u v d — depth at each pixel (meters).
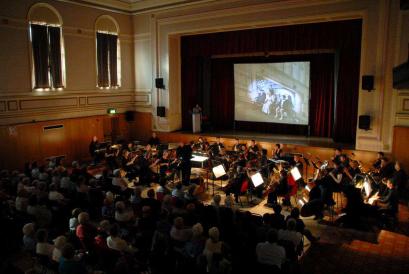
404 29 10.66
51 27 13.38
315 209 8.40
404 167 10.97
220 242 5.52
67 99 14.15
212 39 15.36
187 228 6.12
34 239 6.27
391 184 8.30
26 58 12.64
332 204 8.79
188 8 14.80
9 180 8.88
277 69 15.49
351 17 11.73
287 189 9.46
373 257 6.48
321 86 14.72
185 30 15.02
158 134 16.41
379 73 11.20
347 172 9.48
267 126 16.11
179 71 16.50
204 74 17.75
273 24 13.05
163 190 8.58
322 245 7.08
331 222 8.62
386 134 11.30
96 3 14.84
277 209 6.84
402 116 10.95
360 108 11.64
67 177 8.74
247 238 5.98
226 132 16.08
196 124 15.84
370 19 11.16
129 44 16.70
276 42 13.73
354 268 6.01
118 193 8.97
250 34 14.30
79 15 14.33
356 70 13.11
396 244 7.16
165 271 5.34
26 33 12.56
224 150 12.51
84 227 6.18
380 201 8.46
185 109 16.92
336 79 14.37
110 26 15.72
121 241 5.72
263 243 5.55
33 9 12.71
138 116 17.08
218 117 17.52
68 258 4.97
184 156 11.34
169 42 15.72
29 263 6.84
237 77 16.59
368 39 11.27
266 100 15.93
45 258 5.83
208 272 5.02
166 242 5.67
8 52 12.08
